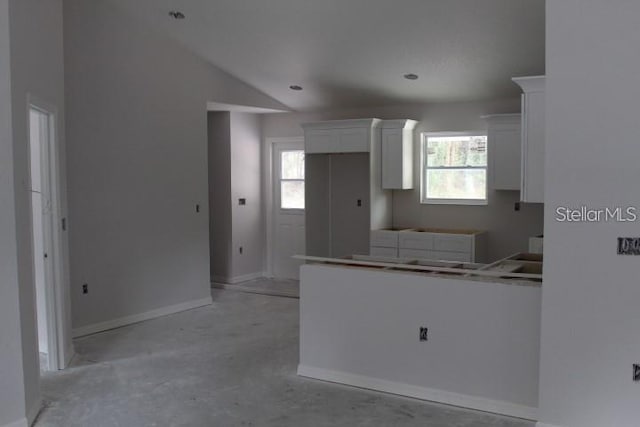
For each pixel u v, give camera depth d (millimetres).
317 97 7566
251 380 4379
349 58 6207
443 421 3613
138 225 6129
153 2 5547
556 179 3258
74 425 3609
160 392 4145
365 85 6918
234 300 7184
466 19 5074
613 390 3184
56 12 4555
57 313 4598
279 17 5492
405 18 5199
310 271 4406
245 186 8328
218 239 8227
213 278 8328
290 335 5609
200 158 6887
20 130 3652
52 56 4445
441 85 6645
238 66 6871
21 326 3525
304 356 4469
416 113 7406
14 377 3488
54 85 4488
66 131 5375
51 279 4559
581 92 3178
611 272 3158
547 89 3250
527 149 4441
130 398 4035
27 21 3852
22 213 3643
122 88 5910
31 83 3922
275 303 7012
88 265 5637
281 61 6539
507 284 3668
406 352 4031
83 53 5512
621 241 3129
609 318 3174
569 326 3271
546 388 3344
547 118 3262
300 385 4266
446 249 6746
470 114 7055
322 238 8156
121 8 5758
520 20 4969
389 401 3947
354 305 4227
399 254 7039
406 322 4020
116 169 5875
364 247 7914
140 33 6070
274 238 8633
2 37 3453
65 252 4762
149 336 5590
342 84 6988
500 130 6500
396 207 7609
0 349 3443
